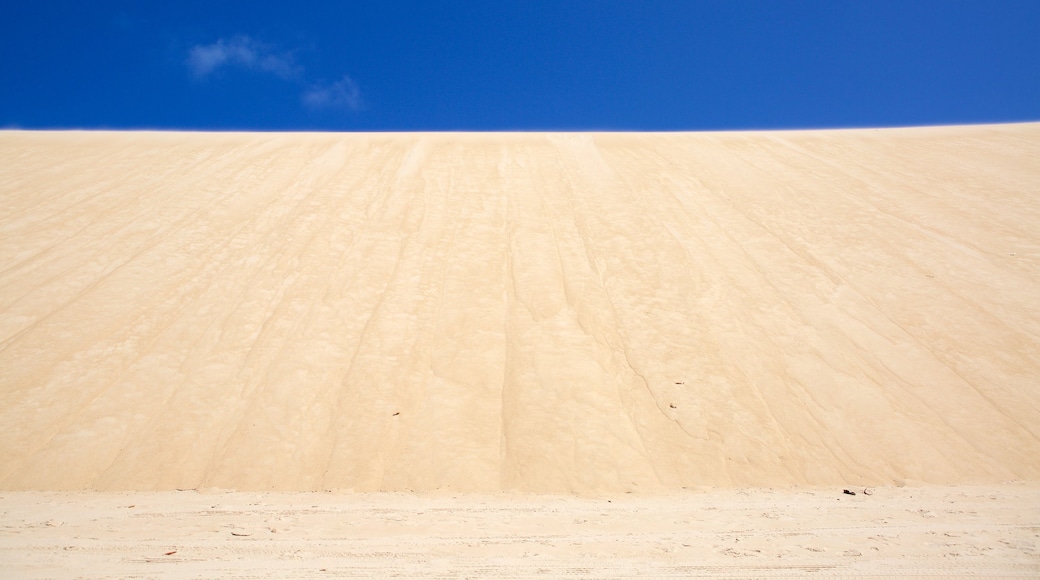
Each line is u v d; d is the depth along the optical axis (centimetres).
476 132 2327
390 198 1744
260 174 1888
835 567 499
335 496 888
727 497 864
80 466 978
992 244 1580
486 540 596
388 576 475
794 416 1095
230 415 1079
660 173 1944
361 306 1338
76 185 1838
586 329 1277
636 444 1031
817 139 2316
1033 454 1023
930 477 985
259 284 1392
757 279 1443
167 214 1659
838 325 1303
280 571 490
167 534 629
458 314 1316
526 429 1052
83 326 1254
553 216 1677
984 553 539
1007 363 1205
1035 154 2128
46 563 520
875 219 1698
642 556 533
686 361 1204
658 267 1470
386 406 1098
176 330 1259
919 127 2495
